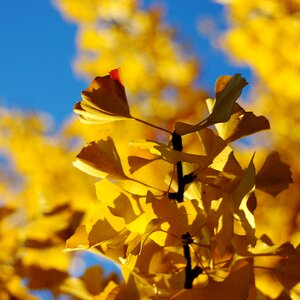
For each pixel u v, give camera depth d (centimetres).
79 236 72
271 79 308
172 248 71
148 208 70
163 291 70
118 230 71
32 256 114
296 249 74
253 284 72
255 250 69
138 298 70
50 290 109
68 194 247
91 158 74
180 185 72
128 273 71
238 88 71
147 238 71
